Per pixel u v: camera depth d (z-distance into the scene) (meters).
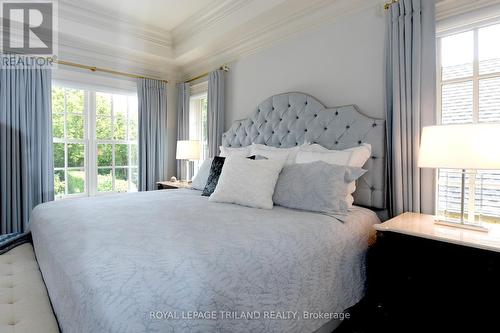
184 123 4.42
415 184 2.00
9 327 1.02
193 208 1.93
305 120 2.68
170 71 4.54
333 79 2.58
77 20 3.32
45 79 3.39
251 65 3.37
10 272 1.50
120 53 3.94
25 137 3.24
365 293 1.76
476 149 1.49
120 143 4.29
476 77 1.93
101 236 1.28
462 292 1.40
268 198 2.03
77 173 3.92
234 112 3.61
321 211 1.83
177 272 0.96
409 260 1.57
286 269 1.25
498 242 1.36
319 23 2.67
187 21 3.57
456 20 1.95
